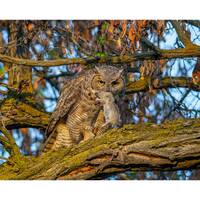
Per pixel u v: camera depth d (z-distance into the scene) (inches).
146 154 350.9
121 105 513.7
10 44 469.4
